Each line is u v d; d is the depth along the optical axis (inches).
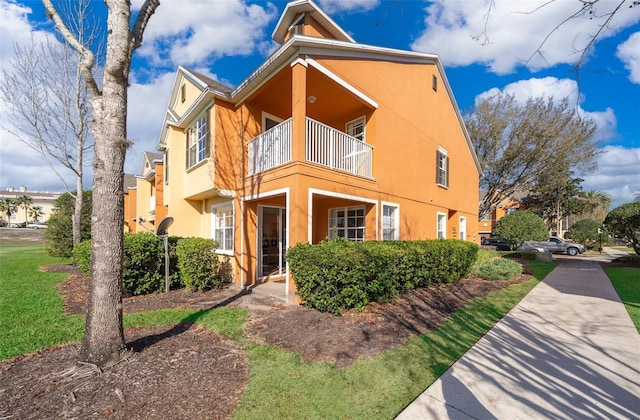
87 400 108.5
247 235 321.4
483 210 965.2
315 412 105.8
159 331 183.8
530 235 635.5
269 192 276.1
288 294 246.1
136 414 102.0
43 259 537.6
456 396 115.0
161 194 499.5
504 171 860.6
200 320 201.8
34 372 127.7
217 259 312.2
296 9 357.1
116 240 137.8
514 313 223.9
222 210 374.3
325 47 265.4
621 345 163.0
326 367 137.9
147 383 120.1
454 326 195.3
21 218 2309.3
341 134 300.0
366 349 156.9
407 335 177.0
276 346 160.2
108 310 134.7
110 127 136.3
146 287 291.4
